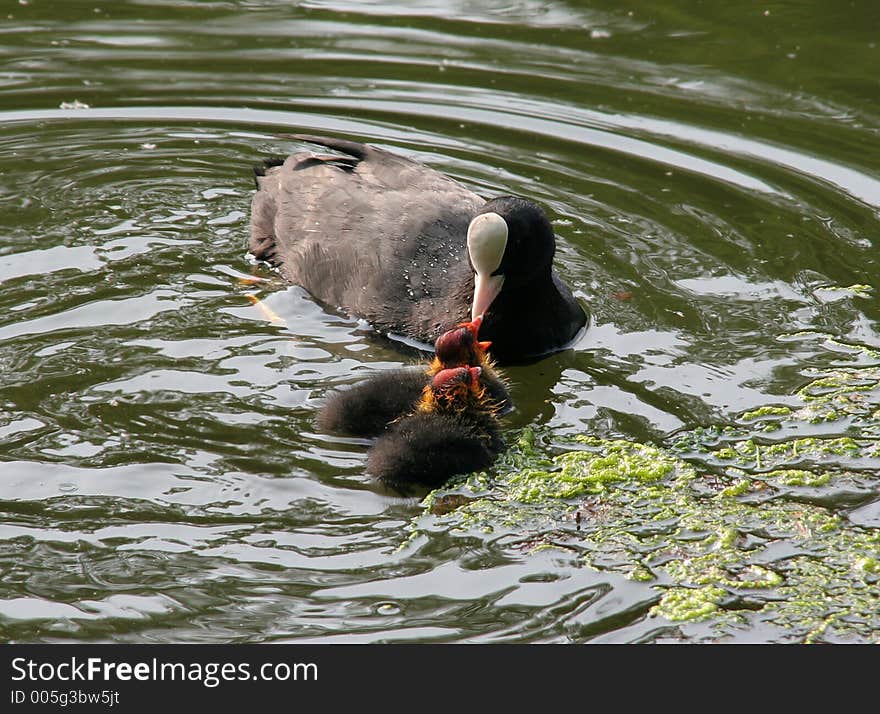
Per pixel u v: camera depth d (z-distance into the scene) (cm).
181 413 1009
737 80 1742
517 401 1073
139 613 780
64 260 1277
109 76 1766
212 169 1530
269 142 1605
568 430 1017
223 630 768
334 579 817
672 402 1054
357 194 1279
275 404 1033
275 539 858
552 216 1411
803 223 1391
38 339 1116
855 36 1864
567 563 841
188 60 1820
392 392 1016
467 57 1827
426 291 1178
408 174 1307
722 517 895
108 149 1565
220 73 1784
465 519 891
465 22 1955
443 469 935
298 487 920
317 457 961
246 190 1485
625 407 1048
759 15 1956
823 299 1228
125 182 1480
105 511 879
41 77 1753
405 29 1925
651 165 1534
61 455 942
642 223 1395
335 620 779
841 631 783
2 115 1636
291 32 1919
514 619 783
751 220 1400
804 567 842
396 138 1608
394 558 841
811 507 906
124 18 1966
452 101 1703
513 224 1117
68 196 1430
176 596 796
